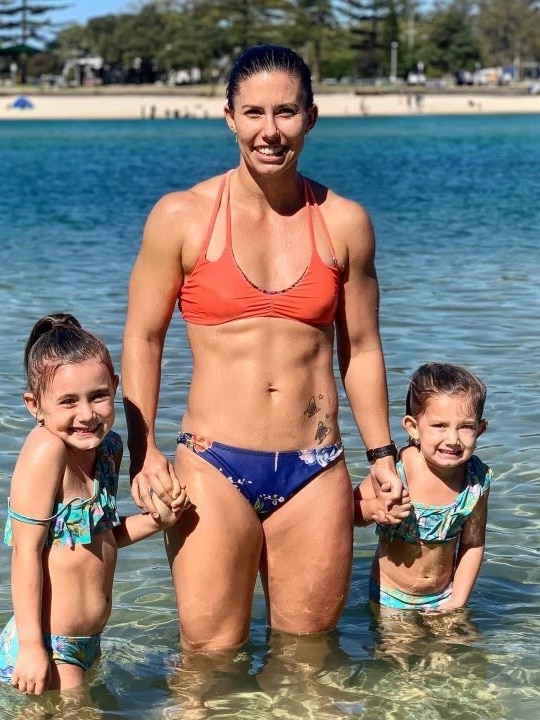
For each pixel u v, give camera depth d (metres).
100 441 3.86
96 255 14.41
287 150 3.91
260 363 4.02
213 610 4.11
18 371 7.96
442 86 116.06
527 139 52.62
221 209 4.02
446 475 4.56
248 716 3.80
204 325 4.04
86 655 3.99
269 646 4.27
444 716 3.80
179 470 4.12
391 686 4.01
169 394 7.41
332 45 112.81
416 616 4.62
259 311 3.98
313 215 4.07
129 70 119.88
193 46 109.38
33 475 3.78
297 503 4.11
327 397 4.13
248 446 4.04
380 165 34.66
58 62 125.00
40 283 12.00
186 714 3.81
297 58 3.96
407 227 17.69
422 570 4.64
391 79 114.19
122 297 11.11
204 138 55.03
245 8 106.62
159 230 4.02
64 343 3.82
